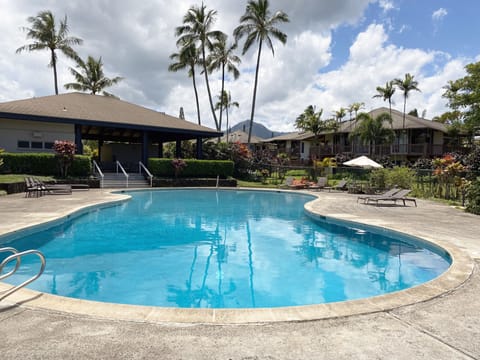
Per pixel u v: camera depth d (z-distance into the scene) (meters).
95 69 37.47
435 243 6.32
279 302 4.35
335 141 38.78
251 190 20.09
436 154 30.98
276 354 2.36
